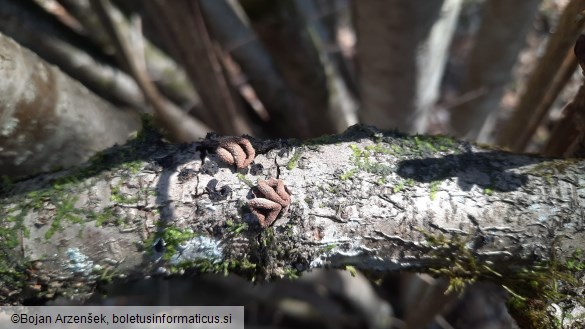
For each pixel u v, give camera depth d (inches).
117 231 19.9
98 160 20.4
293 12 23.3
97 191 20.0
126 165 20.2
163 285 28.5
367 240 20.0
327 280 31.2
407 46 23.5
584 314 19.9
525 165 20.2
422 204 19.9
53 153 21.9
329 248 19.9
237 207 19.9
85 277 20.0
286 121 29.6
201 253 20.0
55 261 19.8
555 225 19.9
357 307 32.0
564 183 20.0
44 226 19.8
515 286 20.2
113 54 26.5
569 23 21.7
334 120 26.8
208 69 24.3
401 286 32.3
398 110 25.6
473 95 27.2
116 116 23.3
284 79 25.7
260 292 30.4
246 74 28.0
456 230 19.9
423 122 27.2
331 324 32.8
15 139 21.3
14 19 25.1
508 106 34.0
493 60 26.0
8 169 21.5
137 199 20.0
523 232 19.9
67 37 25.8
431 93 26.1
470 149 20.5
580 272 19.9
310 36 24.1
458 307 30.7
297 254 19.9
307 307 32.4
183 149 20.4
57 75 21.8
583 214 19.9
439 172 20.1
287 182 20.1
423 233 19.9
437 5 22.9
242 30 26.5
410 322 24.7
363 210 19.9
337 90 26.3
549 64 22.6
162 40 28.6
